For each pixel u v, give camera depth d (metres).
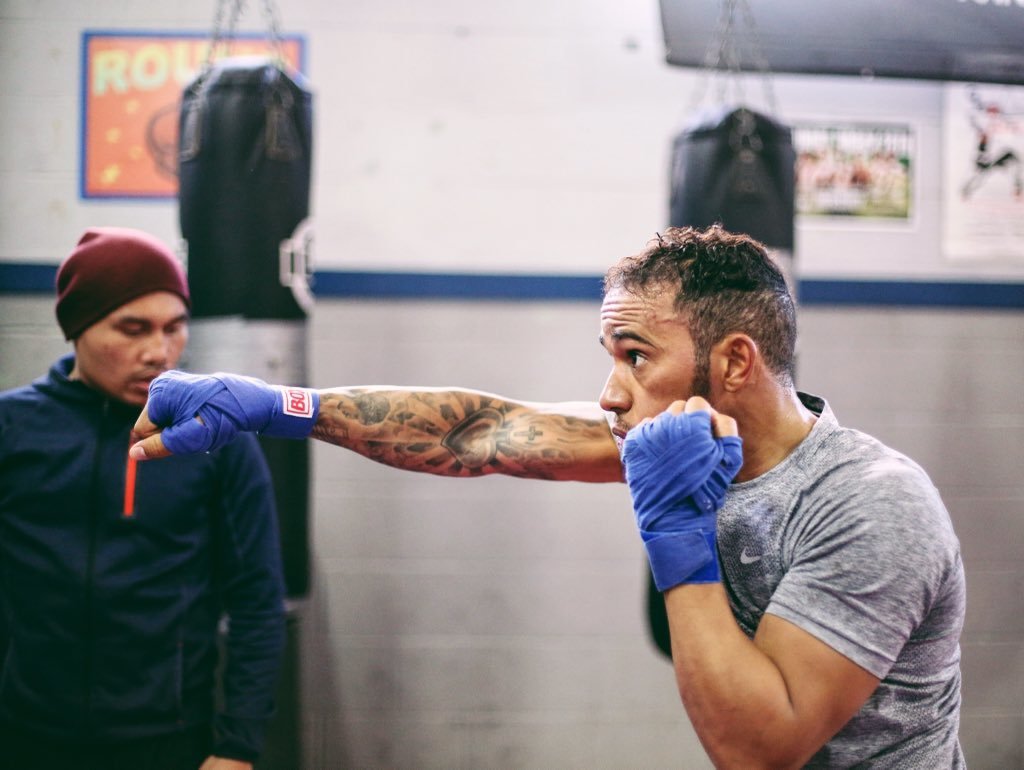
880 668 0.93
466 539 2.66
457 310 2.67
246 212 1.95
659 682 2.67
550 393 2.68
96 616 1.64
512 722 2.65
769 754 0.92
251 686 1.74
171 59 2.63
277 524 1.93
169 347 1.75
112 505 1.66
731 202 2.14
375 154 2.67
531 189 2.69
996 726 2.71
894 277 2.73
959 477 2.74
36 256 2.62
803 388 2.72
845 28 2.20
